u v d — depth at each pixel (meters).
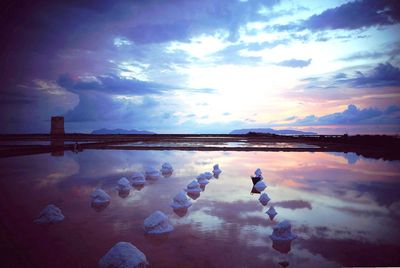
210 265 2.68
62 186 6.33
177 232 3.55
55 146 17.30
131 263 2.54
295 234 3.50
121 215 4.26
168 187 6.33
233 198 5.38
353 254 2.95
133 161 10.95
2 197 5.33
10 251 2.98
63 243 3.20
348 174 8.21
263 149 16.92
